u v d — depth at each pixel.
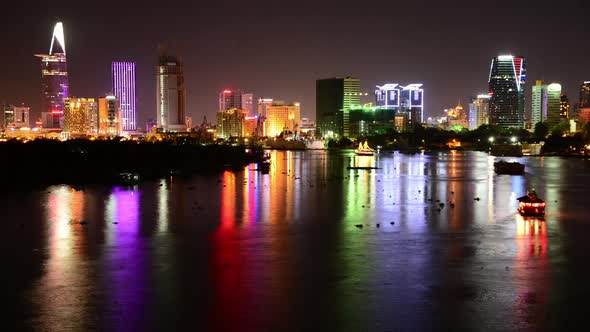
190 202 129.62
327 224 98.00
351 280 62.81
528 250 77.19
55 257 73.56
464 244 81.00
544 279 63.22
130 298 56.94
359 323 50.69
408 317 52.00
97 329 49.41
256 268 67.69
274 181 188.38
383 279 63.12
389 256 73.56
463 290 59.31
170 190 156.88
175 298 56.94
